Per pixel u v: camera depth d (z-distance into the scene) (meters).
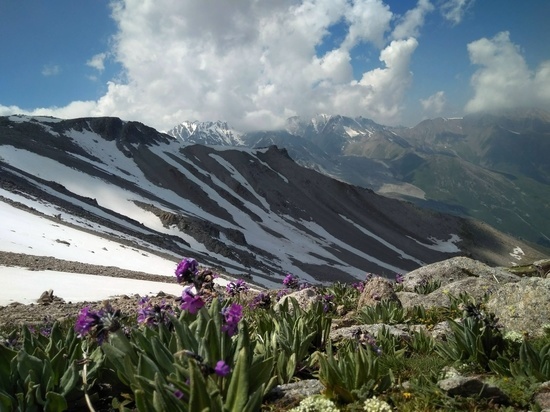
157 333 0.57
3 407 0.44
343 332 0.88
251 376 0.49
